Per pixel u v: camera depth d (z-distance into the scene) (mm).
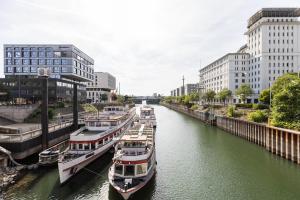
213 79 162375
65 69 112750
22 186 25812
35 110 64000
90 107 103375
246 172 32906
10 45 109562
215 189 27250
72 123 53375
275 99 45375
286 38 118500
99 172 31266
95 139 33500
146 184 25891
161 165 36094
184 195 25703
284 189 27250
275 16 119750
